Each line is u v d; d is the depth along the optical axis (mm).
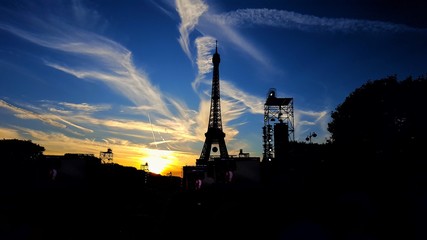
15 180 34062
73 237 25812
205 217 31188
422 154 28531
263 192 32562
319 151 39625
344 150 36750
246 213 26453
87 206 35500
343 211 19531
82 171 37750
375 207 18906
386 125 40656
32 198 31688
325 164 35219
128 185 57250
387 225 17547
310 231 19391
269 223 23969
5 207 27453
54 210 30281
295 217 22297
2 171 34312
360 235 17188
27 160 36531
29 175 35562
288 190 32094
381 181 24453
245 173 36125
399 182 21062
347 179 29453
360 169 29391
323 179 32281
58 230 25969
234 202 29297
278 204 27453
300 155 40250
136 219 37438
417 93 39906
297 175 35938
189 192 43594
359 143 37344
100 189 42688
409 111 40219
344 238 17719
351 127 42812
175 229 30500
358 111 43375
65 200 33656
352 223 18594
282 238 20312
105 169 47344
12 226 23344
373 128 40812
